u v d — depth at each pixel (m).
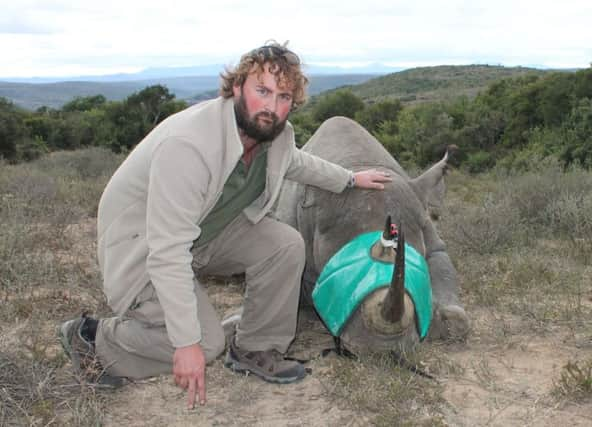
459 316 4.45
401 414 3.45
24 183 10.16
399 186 4.51
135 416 3.54
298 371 3.96
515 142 23.39
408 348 3.93
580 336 4.53
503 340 4.48
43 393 3.55
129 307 3.59
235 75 3.37
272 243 3.91
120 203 3.56
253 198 3.83
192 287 3.24
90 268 6.12
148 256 3.22
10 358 3.67
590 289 5.50
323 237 4.46
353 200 4.39
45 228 7.56
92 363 3.68
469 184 13.50
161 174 3.22
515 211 8.03
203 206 3.39
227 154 3.34
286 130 3.74
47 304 5.10
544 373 3.99
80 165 15.71
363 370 3.82
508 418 3.45
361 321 3.84
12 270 5.46
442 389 3.72
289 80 3.33
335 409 3.60
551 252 6.67
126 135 31.44
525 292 5.40
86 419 3.34
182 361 3.19
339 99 36.09
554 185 8.88
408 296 3.70
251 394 3.74
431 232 5.05
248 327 4.01
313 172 4.17
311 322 5.07
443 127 25.22
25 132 27.88
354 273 3.88
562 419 3.43
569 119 20.30
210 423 3.47
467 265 6.23
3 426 3.28
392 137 27.78
